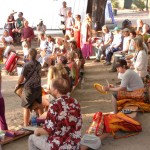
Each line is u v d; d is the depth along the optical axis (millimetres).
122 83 7402
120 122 6746
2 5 22547
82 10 21922
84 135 6203
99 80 11445
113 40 13820
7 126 7387
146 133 6910
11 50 14117
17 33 18750
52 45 13266
